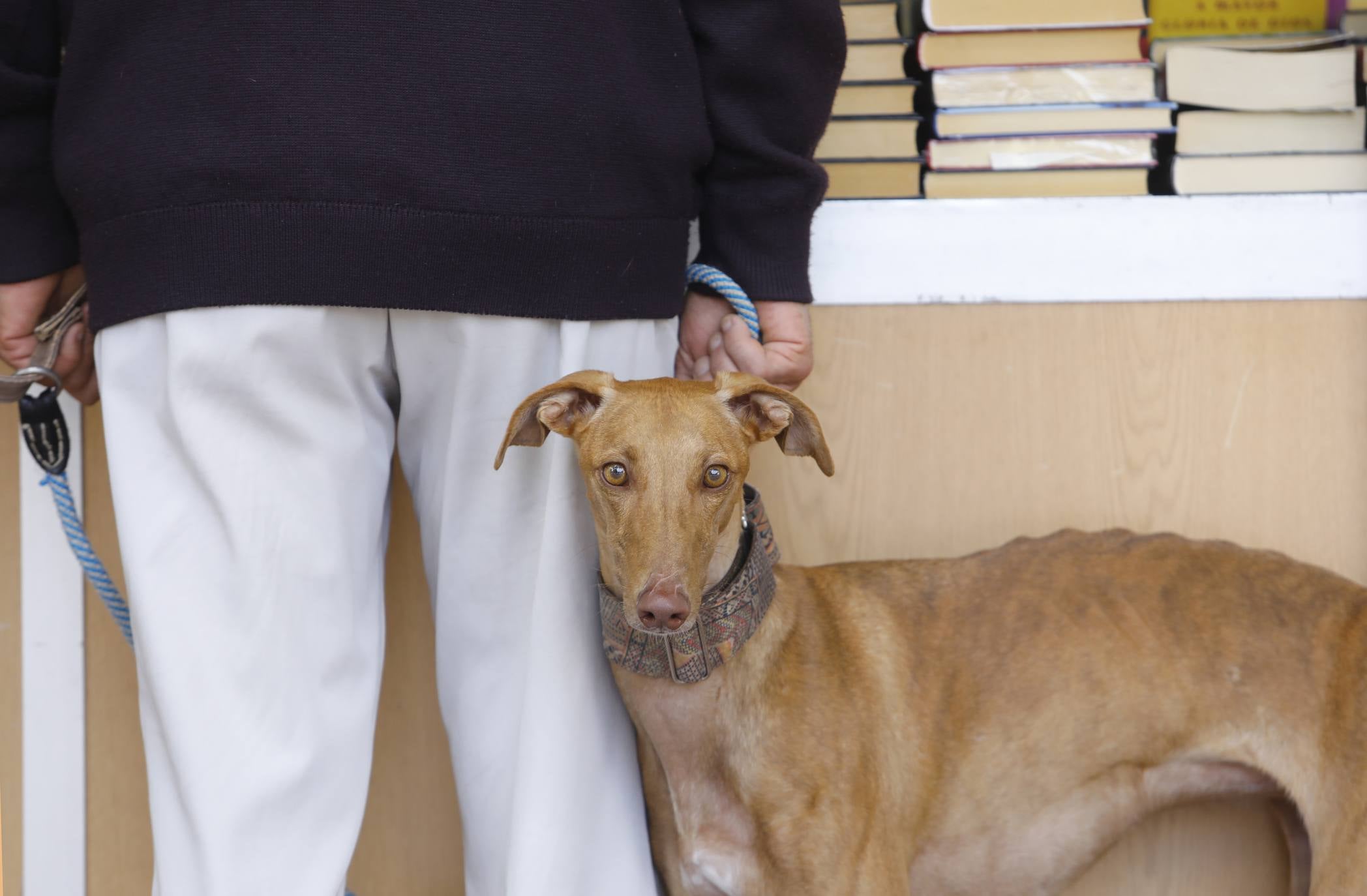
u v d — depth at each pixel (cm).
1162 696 200
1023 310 242
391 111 154
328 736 167
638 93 168
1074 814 201
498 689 181
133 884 239
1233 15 261
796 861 178
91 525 233
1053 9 241
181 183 153
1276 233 239
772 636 182
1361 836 183
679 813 185
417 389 173
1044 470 242
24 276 179
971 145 244
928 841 197
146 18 155
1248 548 220
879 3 242
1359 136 246
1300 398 240
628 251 171
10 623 235
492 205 159
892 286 242
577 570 178
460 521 178
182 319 156
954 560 211
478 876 188
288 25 152
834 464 243
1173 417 241
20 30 170
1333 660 195
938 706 197
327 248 154
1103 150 243
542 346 171
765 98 182
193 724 160
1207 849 230
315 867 164
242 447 161
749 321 191
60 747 236
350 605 170
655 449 158
